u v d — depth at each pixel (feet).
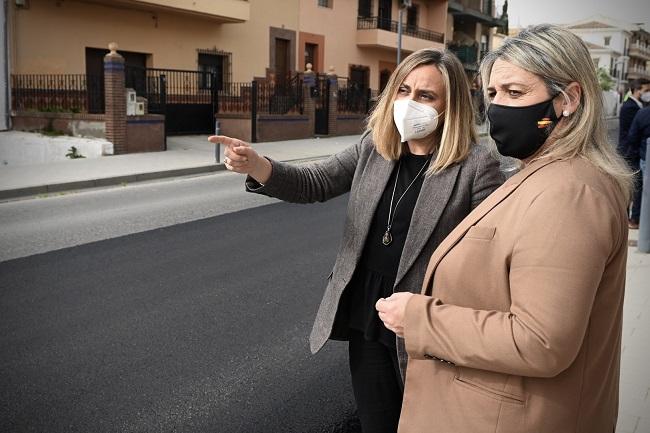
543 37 4.80
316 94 69.46
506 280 4.59
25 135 49.44
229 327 14.74
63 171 39.09
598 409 4.67
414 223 7.04
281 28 78.74
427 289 5.16
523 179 4.79
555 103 4.83
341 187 8.24
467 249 4.81
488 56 5.30
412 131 7.05
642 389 11.37
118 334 14.23
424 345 4.73
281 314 15.64
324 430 10.34
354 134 75.72
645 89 25.27
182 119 61.98
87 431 10.21
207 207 30.37
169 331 14.43
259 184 7.67
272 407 11.08
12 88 53.01
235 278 18.61
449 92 7.00
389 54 99.76
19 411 10.80
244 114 61.00
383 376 7.55
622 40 195.62
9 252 21.35
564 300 4.14
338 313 7.63
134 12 61.67
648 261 20.52
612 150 4.85
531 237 4.38
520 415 4.49
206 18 67.21
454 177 7.02
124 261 20.35
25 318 15.16
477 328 4.46
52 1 55.11
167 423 10.48
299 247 22.63
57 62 56.18
